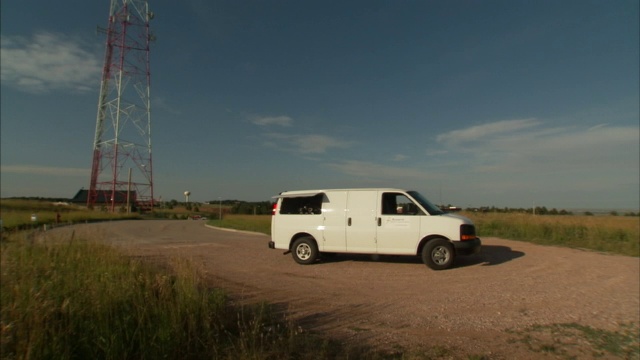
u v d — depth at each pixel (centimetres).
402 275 891
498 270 935
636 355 441
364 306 629
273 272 936
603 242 1468
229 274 906
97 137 5056
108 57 4581
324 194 1063
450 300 668
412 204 998
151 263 785
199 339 410
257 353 391
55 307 394
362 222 1015
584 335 500
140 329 403
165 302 459
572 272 908
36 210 3247
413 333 502
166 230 2650
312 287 771
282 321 536
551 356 436
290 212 1088
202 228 3091
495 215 2266
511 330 516
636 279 830
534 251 1265
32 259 603
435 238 966
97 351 375
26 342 338
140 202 6122
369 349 441
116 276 575
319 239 1043
